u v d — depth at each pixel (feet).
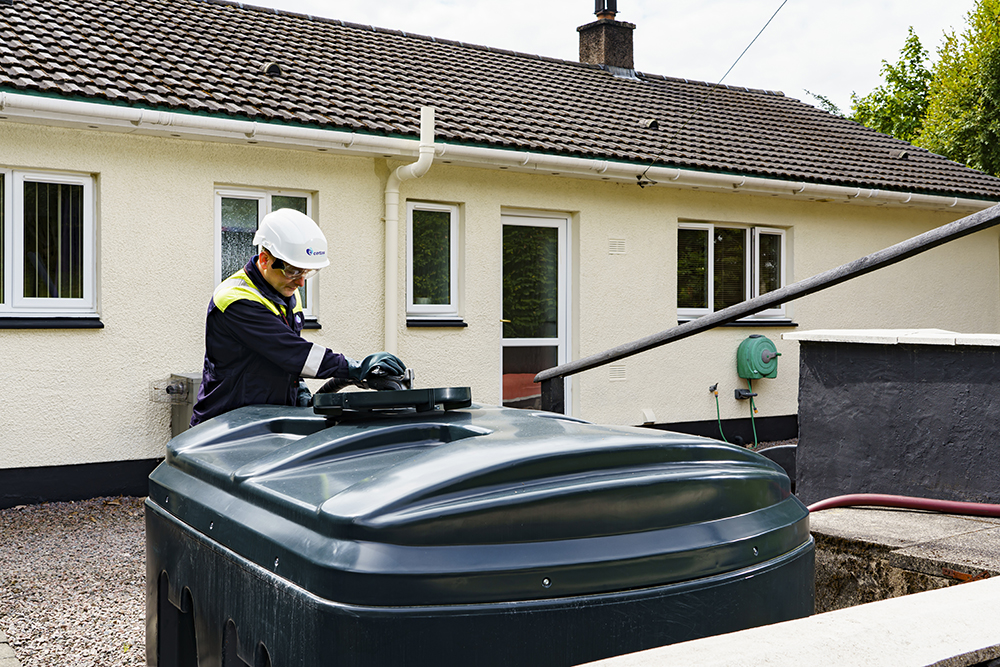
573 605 4.91
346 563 4.60
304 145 23.88
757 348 32.91
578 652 4.93
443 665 4.63
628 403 31.14
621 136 31.42
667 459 5.70
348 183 25.64
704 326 11.90
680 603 5.24
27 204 21.68
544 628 4.85
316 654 4.69
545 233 30.07
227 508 5.82
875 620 4.96
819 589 10.23
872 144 42.34
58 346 21.70
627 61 44.11
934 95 80.69
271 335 9.48
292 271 10.75
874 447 12.50
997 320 41.14
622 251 30.81
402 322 26.53
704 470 5.71
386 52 34.58
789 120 43.16
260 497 5.52
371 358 8.92
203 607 6.04
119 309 22.47
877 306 37.50
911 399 12.07
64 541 18.39
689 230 33.01
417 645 4.59
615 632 5.03
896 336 12.19
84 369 22.04
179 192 23.21
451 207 27.86
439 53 36.99
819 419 13.26
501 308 28.50
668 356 31.99
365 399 6.81
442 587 4.64
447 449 5.48
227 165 23.85
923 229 38.60
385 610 4.56
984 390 11.28
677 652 4.42
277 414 7.59
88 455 22.15
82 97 20.84
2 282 21.38
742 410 33.73
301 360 9.46
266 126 22.86
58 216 22.13
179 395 22.04
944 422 11.71
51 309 22.00
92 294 22.58
